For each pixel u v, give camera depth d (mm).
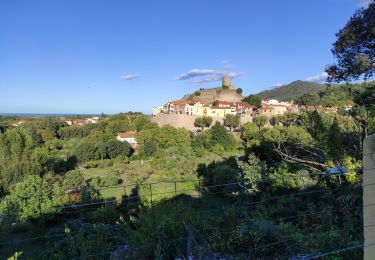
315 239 6008
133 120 100438
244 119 85312
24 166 36625
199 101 106000
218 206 12711
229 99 115375
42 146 71000
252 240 6254
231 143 58188
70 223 12602
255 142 32125
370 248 3178
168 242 6289
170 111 101688
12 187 33062
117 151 61219
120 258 6938
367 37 12648
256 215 7852
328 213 6637
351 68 13211
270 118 80000
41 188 25516
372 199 3150
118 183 41219
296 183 9516
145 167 48719
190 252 5832
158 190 24703
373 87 13164
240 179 15922
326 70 14281
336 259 5180
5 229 10711
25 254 12039
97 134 79250
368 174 3195
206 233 6910
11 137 41188
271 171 13328
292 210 8219
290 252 5859
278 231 6508
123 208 12773
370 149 3176
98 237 7945
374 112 8938
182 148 62906
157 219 7109
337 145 9562
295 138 13992
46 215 16641
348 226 5945
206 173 32031
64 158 56938
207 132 65062
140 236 6988
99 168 56406
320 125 10594
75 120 127000
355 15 13195
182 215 7359
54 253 8992
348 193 7098
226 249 6312
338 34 13734
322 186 8438
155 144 62469
